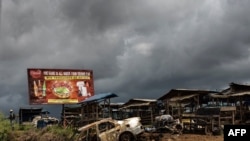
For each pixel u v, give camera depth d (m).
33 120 45.53
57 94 47.16
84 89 48.50
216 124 32.03
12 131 33.56
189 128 33.22
